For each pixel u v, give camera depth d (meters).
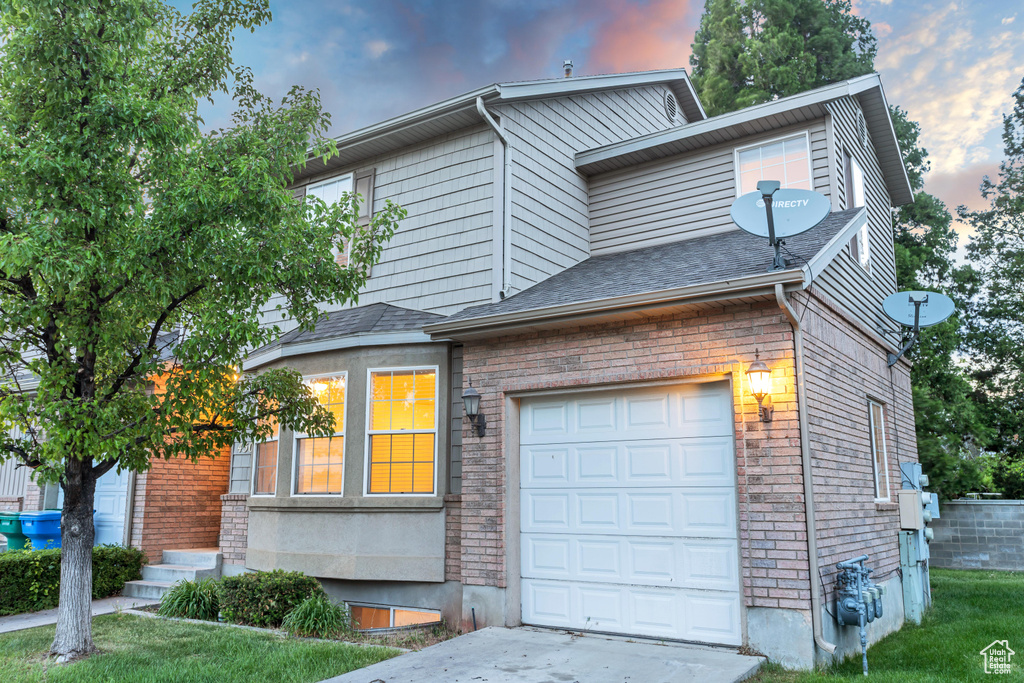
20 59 6.15
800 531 6.29
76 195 6.12
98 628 8.13
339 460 9.55
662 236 11.21
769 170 10.51
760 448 6.59
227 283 6.73
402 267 10.62
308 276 7.35
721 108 23.59
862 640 6.29
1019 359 21.16
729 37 24.28
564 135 11.46
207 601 9.03
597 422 7.81
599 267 10.38
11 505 14.21
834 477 7.07
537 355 8.14
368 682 5.69
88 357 6.94
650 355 7.39
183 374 7.11
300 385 8.01
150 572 11.33
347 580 9.28
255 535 10.27
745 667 5.91
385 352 9.38
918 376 18.47
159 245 6.22
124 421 6.91
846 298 8.56
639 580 7.27
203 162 7.00
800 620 6.16
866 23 24.98
